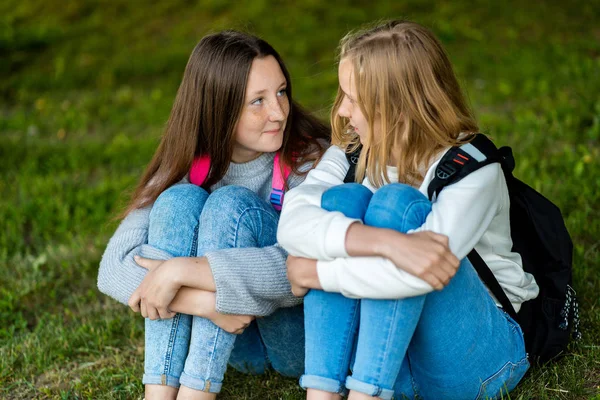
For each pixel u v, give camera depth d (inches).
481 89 269.3
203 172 113.8
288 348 110.1
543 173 185.3
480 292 94.0
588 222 159.5
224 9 386.6
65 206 200.4
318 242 88.4
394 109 97.6
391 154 101.8
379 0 377.1
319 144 117.3
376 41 97.3
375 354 87.5
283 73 113.1
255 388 116.7
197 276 96.6
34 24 386.6
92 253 177.6
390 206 88.7
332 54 334.0
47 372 129.3
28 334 140.9
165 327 100.0
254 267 97.6
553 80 262.1
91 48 359.6
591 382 107.1
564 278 104.9
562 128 214.8
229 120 108.8
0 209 201.9
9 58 348.8
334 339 91.3
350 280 86.6
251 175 115.9
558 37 317.1
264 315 100.3
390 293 84.9
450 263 84.5
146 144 249.4
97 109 296.4
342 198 92.6
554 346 106.7
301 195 96.8
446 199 90.7
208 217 101.4
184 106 111.4
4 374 127.8
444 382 96.1
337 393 91.6
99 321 144.6
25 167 233.3
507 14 346.0
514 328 100.8
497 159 95.6
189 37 367.9
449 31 334.0
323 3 378.6
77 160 238.4
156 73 332.5
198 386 97.6
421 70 96.2
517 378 101.5
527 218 104.3
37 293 160.6
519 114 234.1
